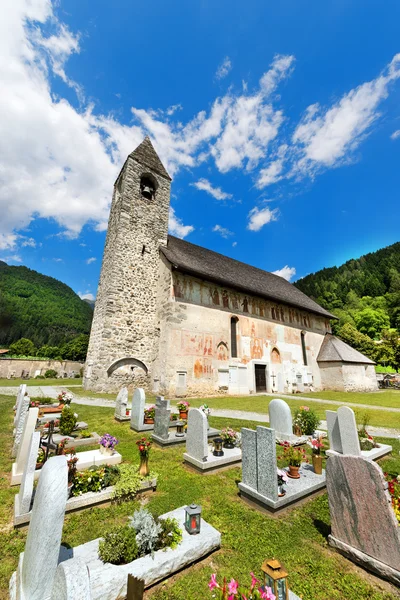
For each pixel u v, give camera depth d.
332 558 3.41
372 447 7.06
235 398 15.84
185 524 3.58
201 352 16.62
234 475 5.62
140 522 3.17
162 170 20.67
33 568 2.36
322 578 3.07
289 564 3.25
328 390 23.86
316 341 26.11
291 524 4.05
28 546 2.57
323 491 5.10
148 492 4.77
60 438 6.79
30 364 33.72
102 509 4.17
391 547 3.09
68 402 9.89
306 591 2.87
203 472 5.59
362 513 3.41
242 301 20.16
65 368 35.62
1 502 4.24
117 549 2.85
